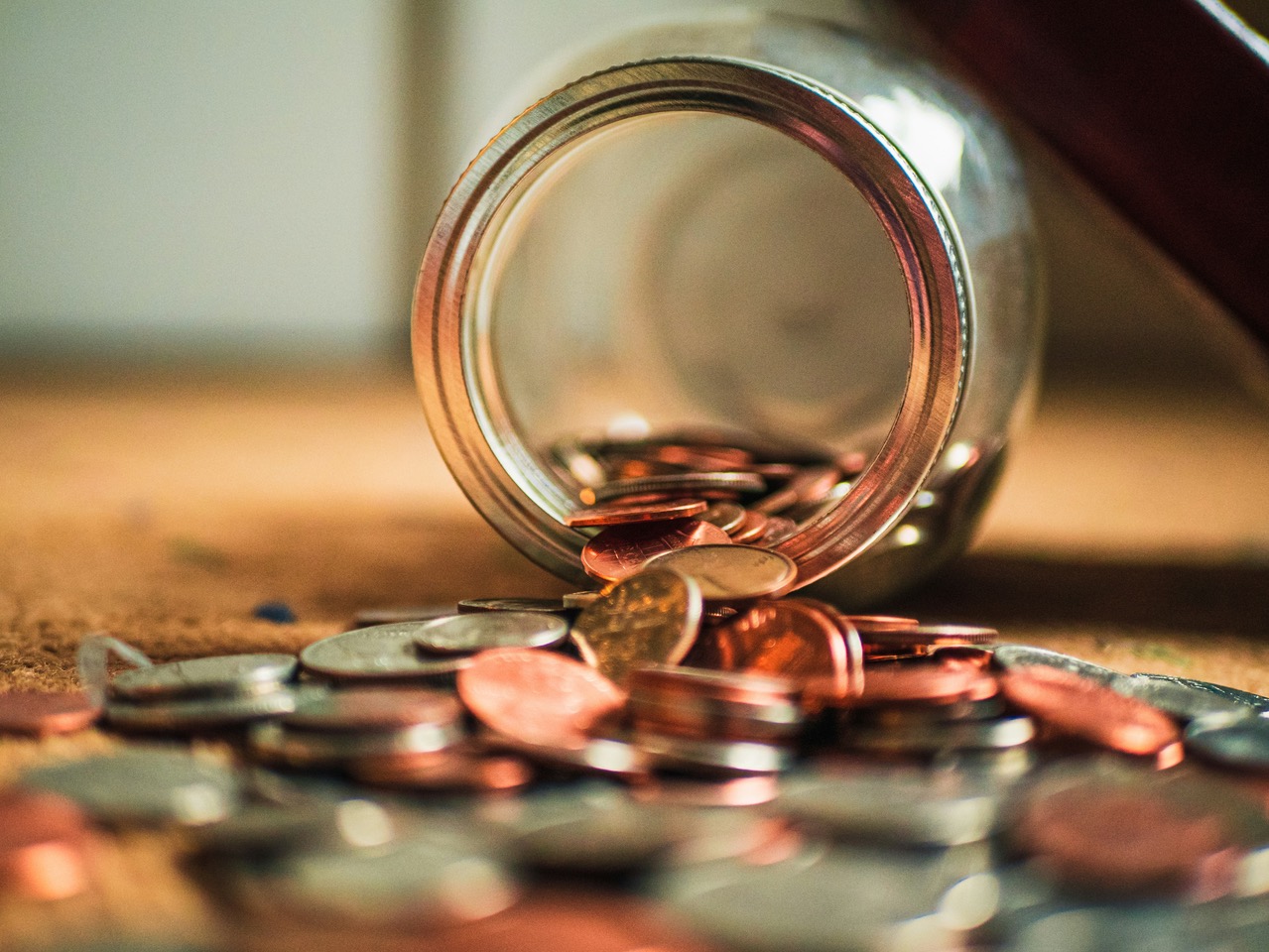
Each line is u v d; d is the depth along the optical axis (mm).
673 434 372
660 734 225
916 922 192
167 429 762
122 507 466
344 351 1498
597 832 204
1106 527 448
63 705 242
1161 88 311
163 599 331
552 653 247
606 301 506
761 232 471
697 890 197
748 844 204
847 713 231
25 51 1384
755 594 244
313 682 245
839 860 203
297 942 189
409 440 732
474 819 208
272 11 1438
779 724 224
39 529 411
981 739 224
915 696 227
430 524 443
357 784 218
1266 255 310
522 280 451
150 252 1457
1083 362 1412
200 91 1436
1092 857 200
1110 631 314
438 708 224
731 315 482
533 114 271
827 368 468
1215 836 204
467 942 190
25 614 315
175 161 1444
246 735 234
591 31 1482
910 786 213
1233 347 358
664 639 240
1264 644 307
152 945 189
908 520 290
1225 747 227
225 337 1491
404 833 204
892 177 255
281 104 1459
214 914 198
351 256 1507
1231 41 306
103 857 207
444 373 274
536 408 459
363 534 418
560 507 278
